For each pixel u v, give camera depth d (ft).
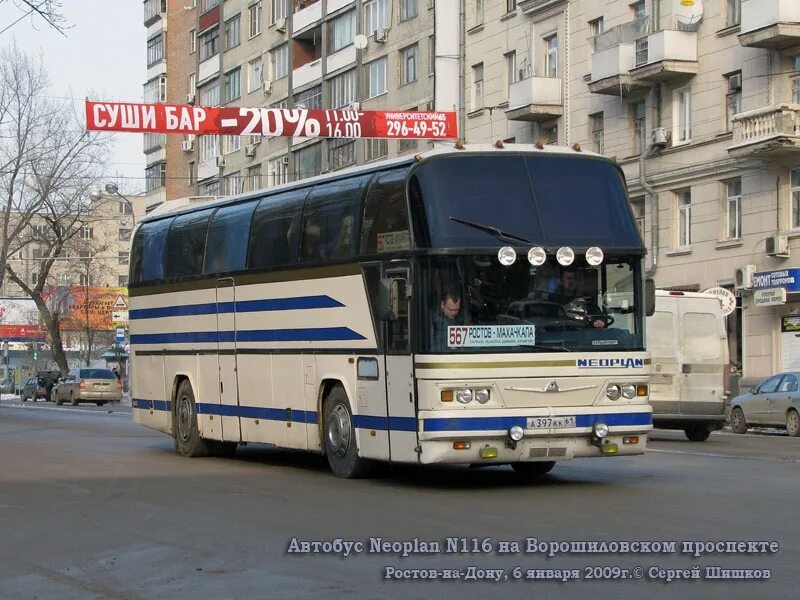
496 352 43.06
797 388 87.30
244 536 35.01
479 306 43.19
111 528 37.40
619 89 128.98
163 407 66.18
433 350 42.88
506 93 150.71
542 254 43.55
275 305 54.24
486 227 43.62
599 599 25.79
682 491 43.80
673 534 33.42
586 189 45.42
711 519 36.29
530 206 44.37
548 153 45.52
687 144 121.70
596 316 44.50
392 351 45.01
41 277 218.18
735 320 116.47
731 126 116.57
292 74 205.05
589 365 44.04
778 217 110.52
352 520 37.47
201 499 43.98
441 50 160.66
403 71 172.55
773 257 110.93
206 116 101.86
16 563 31.99
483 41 155.12
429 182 44.06
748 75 114.32
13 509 42.47
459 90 159.12
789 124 106.73
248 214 57.26
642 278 45.44
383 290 43.91
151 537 35.42
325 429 50.78
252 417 56.54
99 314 255.91
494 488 45.68
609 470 52.60
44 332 272.31
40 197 195.72
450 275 43.16
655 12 125.49
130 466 58.23
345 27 188.24
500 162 44.75
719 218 117.91
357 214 48.01
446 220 43.50
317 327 50.75
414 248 43.75
